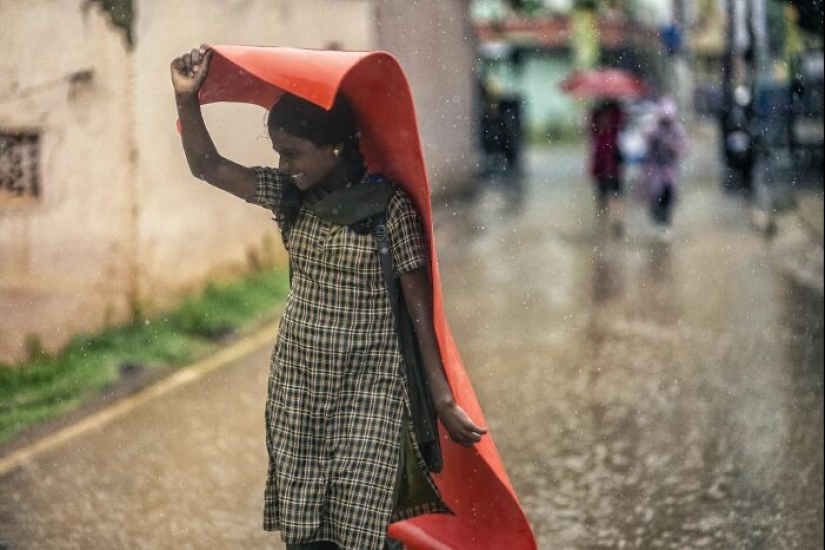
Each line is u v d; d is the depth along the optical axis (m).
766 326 9.48
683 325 9.57
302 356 3.30
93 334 8.05
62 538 4.77
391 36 16.05
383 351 3.30
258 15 10.76
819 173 19.02
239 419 6.70
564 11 43.97
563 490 5.41
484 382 7.61
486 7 38.44
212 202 9.98
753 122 21.41
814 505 5.20
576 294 11.23
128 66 8.38
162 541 4.77
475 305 10.62
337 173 3.29
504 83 42.34
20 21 7.44
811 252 13.73
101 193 8.20
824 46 16.73
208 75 3.42
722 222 17.25
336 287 3.26
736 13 24.55
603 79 29.06
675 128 16.92
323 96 2.95
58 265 7.80
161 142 8.95
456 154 21.55
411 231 3.27
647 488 5.44
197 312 9.11
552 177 26.77
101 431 6.37
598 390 7.37
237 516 5.09
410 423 3.33
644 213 19.23
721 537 4.81
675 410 6.87
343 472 3.27
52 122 7.73
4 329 7.35
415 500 3.41
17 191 7.58
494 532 3.54
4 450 6.00
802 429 6.45
